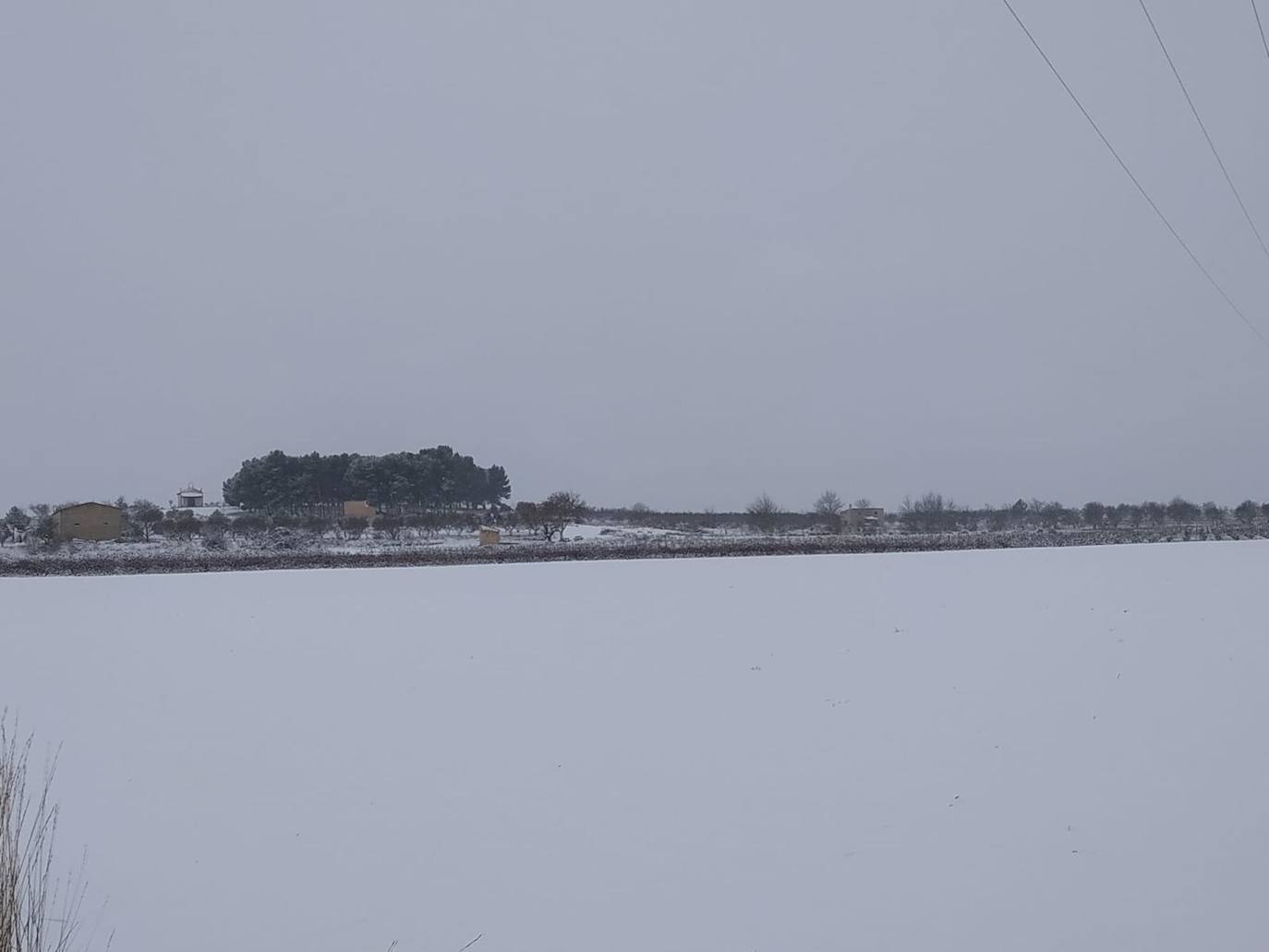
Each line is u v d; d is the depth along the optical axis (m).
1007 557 35.94
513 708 11.30
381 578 31.27
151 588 29.02
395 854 6.83
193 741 10.13
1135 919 5.48
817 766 8.59
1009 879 6.06
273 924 5.77
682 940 5.42
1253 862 6.20
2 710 11.81
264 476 78.19
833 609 20.06
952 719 10.12
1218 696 10.89
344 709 11.54
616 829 7.17
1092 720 9.92
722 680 12.62
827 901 5.85
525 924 5.69
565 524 60.47
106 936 5.59
